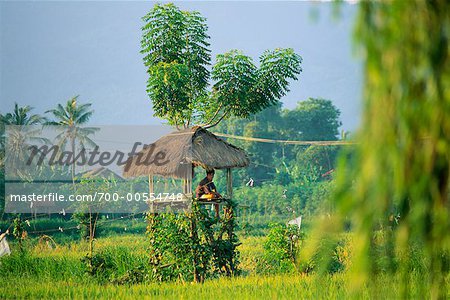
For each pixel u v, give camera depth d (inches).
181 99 2600.9
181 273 2218.3
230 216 2301.9
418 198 561.6
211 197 2233.0
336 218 575.5
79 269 2524.6
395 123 555.2
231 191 2348.7
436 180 562.6
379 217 573.0
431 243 580.1
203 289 1918.1
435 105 550.6
